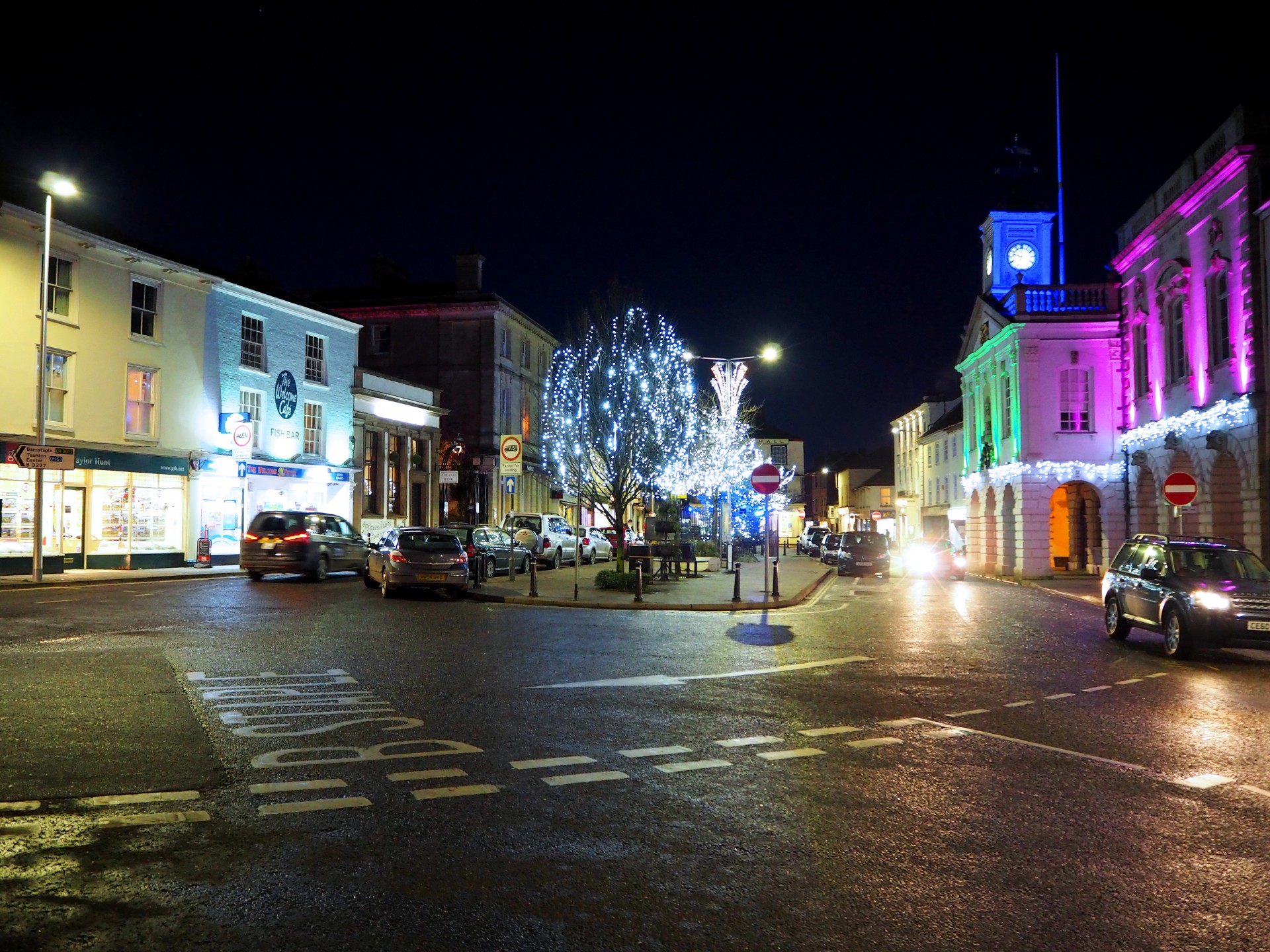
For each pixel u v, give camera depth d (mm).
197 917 4145
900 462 76875
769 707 9234
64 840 5117
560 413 31922
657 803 5977
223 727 7848
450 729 7977
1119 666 12633
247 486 32094
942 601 23328
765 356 34906
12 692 8977
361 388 37938
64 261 26281
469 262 48438
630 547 26422
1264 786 6605
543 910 4297
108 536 27359
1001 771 6938
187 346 29969
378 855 4953
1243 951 4012
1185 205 26234
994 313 38469
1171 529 27859
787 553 62219
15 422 24828
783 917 4270
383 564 20531
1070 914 4359
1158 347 28906
